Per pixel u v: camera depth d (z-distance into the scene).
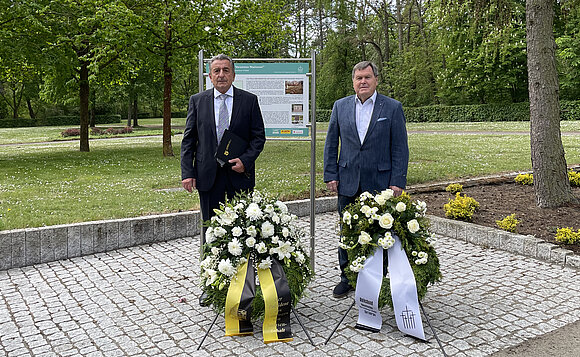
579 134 20.77
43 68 15.90
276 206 4.00
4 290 4.86
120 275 5.27
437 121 38.84
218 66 4.20
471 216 6.81
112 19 14.30
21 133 36.59
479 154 14.57
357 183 4.35
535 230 6.18
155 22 15.62
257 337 3.81
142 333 3.89
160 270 5.43
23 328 4.00
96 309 4.38
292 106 5.04
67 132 31.50
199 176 4.32
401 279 3.76
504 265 5.38
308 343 3.69
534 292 4.58
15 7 13.93
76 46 16.19
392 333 3.83
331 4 28.38
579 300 4.37
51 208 7.59
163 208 7.54
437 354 3.47
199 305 4.45
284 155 16.02
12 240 5.52
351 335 3.80
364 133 4.37
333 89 43.88
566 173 7.20
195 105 4.36
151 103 47.03
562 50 33.44
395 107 4.34
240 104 4.32
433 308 4.26
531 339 3.67
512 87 36.03
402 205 3.76
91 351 3.60
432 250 3.96
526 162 12.48
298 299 3.89
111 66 18.86
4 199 8.49
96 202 8.10
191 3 15.88
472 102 38.62
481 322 3.97
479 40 32.16
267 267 3.81
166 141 16.70
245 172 4.29
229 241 3.82
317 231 7.11
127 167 13.59
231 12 16.59
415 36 43.44
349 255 4.02
